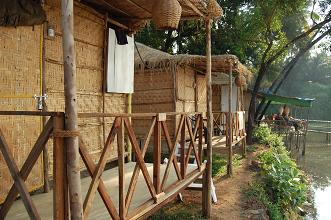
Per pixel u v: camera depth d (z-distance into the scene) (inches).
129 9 239.8
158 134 152.6
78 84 217.2
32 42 174.2
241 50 674.2
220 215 243.6
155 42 658.8
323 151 842.2
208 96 239.0
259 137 664.4
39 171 177.5
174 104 412.5
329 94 1608.0
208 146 239.6
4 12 155.4
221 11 225.9
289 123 808.9
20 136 167.9
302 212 362.6
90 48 228.2
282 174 353.7
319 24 619.5
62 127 93.6
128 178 202.8
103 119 243.3
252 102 653.3
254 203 272.4
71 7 94.9
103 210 140.4
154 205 145.3
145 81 426.6
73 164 93.6
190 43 682.8
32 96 174.4
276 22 650.8
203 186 240.7
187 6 198.7
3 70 157.2
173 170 226.8
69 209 95.7
